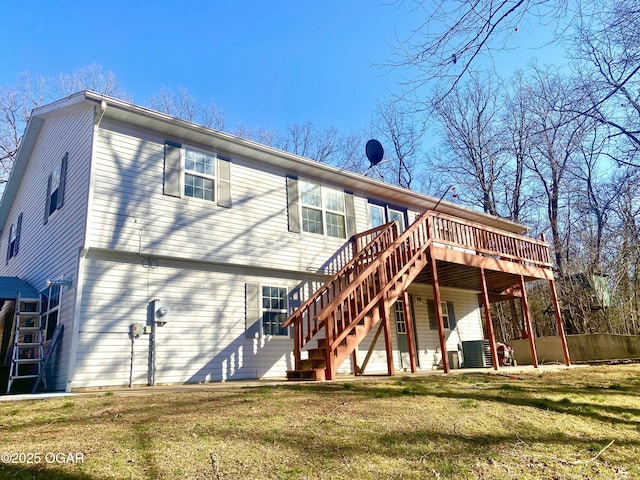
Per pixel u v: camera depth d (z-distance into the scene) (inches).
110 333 323.9
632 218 384.2
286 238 442.0
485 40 202.7
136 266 347.3
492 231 488.1
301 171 472.1
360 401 220.1
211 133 391.5
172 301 358.9
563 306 841.5
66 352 317.1
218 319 381.7
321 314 324.2
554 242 810.8
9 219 595.5
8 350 439.5
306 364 355.6
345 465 133.0
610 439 181.9
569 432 187.9
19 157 521.3
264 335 408.5
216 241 389.4
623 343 620.1
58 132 432.5
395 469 133.0
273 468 127.5
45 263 410.6
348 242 500.7
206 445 142.6
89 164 338.0
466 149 962.7
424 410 204.8
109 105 340.8
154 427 161.3
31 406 210.4
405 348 540.1
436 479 128.4
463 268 473.4
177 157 382.3
